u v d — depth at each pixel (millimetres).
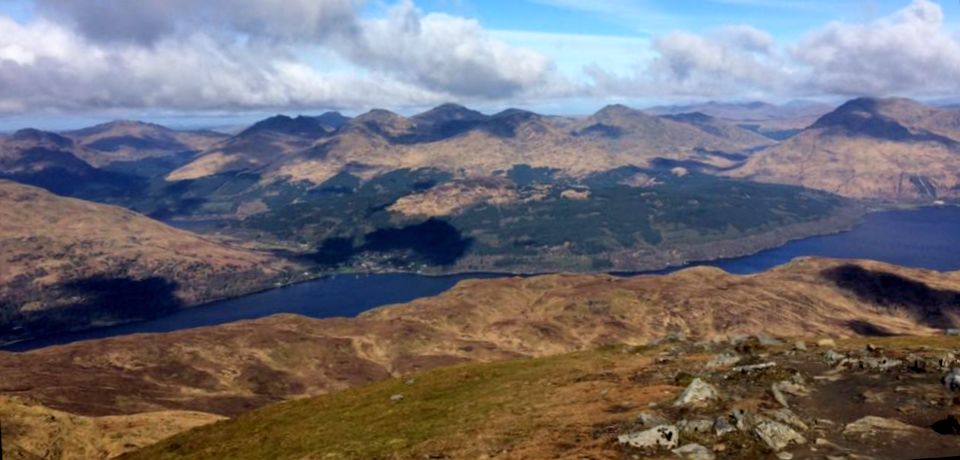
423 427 52406
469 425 49719
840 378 47750
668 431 37188
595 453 36719
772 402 42188
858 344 66812
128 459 73375
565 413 48000
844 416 39312
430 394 68625
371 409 66062
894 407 39906
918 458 31969
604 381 58750
